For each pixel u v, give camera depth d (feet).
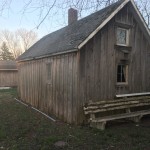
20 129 27.04
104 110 29.53
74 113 30.04
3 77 94.27
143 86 37.37
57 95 34.94
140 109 36.68
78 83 29.43
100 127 27.66
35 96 44.78
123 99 32.91
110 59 32.83
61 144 21.83
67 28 43.68
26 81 50.60
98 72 31.42
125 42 35.45
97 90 31.32
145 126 29.96
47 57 38.78
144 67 37.52
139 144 22.49
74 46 28.84
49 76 38.52
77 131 26.68
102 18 31.40
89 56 30.45
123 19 34.17
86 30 31.48
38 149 20.72
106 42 32.32
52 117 35.04
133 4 33.04
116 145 22.15
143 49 37.29
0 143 22.36
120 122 32.14
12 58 165.48
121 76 35.22
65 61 32.45
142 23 35.14
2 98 56.80
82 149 21.01
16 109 41.04
